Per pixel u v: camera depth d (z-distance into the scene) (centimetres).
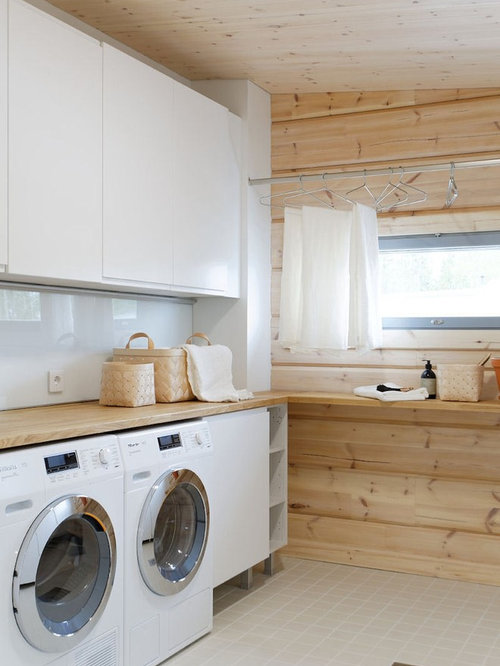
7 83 260
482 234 402
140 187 330
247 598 364
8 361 311
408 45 349
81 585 251
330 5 309
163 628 288
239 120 417
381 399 377
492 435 397
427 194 412
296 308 413
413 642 312
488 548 396
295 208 414
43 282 311
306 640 313
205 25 342
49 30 279
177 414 307
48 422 265
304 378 440
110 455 263
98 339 361
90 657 251
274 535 414
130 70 324
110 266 312
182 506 308
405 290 425
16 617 219
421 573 409
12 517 219
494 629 328
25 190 269
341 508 430
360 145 428
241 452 355
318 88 429
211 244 388
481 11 302
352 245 387
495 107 399
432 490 409
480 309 408
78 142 294
